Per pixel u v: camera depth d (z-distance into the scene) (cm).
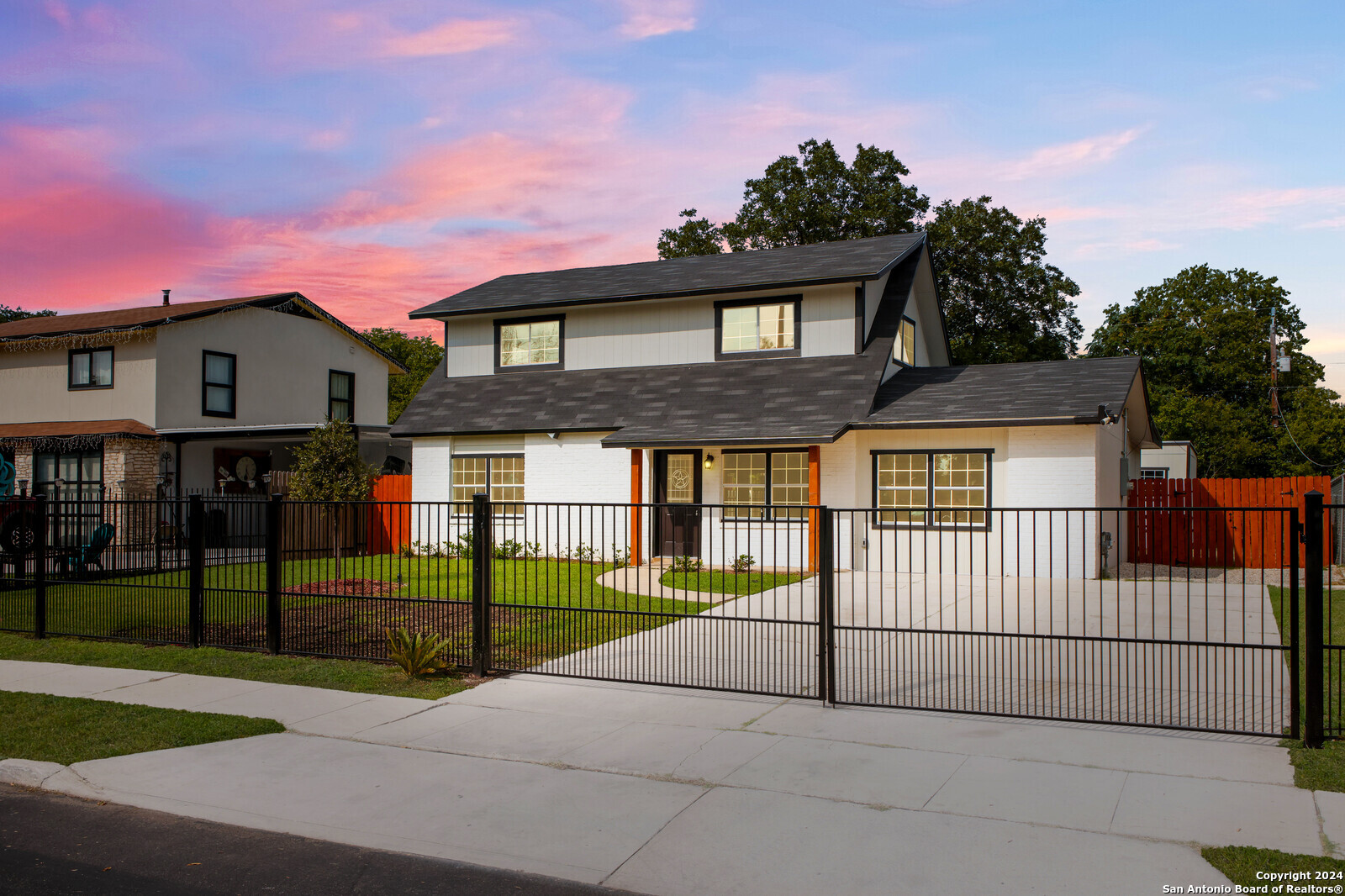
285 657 1027
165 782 634
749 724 763
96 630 1182
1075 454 1670
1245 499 1922
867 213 3459
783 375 2014
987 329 3550
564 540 2059
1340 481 1973
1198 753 668
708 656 1029
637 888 470
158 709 815
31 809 594
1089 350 5269
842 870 484
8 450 2527
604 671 954
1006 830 530
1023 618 1273
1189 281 4862
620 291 2230
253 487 2664
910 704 825
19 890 475
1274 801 567
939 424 1717
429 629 1122
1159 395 4747
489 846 522
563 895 464
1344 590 1496
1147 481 2000
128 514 1442
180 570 1179
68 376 2616
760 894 459
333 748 706
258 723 769
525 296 2353
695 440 1816
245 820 567
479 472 2170
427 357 5347
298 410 2909
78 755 688
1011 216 3462
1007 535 1719
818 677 839
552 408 2120
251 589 1079
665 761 668
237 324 2712
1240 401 4716
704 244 3750
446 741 723
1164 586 1557
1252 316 4544
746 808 573
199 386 2598
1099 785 603
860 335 2016
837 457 1820
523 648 1062
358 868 498
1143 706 811
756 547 1883
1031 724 757
